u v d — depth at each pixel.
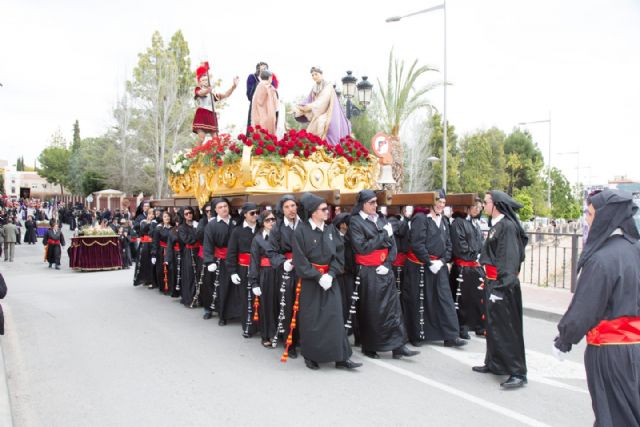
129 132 36.44
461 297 7.32
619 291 3.05
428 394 4.90
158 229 11.20
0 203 41.66
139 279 11.91
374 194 5.99
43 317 8.42
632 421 2.98
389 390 5.01
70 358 6.11
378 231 5.96
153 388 5.08
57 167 72.31
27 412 4.50
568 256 17.81
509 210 5.32
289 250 6.31
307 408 4.53
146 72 36.22
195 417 4.35
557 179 54.88
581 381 5.35
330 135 9.29
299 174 8.14
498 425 4.18
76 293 11.06
